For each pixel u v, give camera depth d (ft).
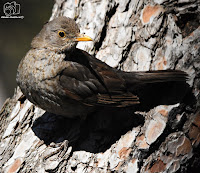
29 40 48.55
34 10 48.26
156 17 34.27
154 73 31.78
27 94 30.94
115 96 31.17
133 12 35.29
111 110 32.55
